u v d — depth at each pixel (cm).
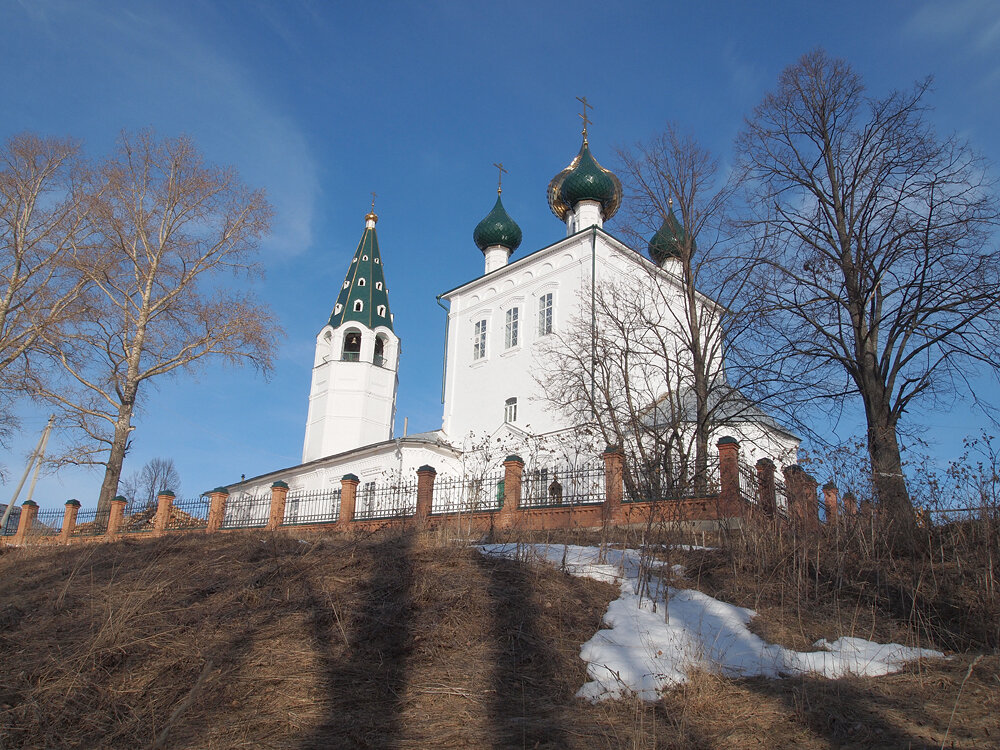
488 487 1961
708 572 1095
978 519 1097
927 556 1114
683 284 2455
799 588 987
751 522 1205
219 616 903
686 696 700
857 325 1742
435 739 619
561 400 2802
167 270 2800
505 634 834
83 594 1046
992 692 691
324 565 1064
